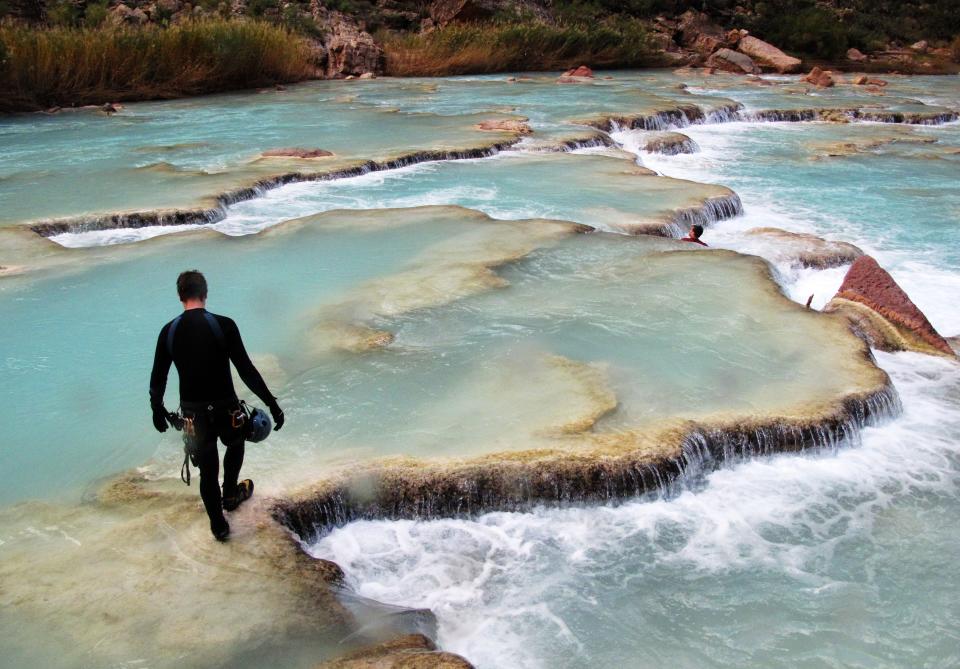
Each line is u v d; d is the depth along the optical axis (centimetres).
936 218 1403
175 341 468
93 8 3284
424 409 698
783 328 860
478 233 1166
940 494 643
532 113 2280
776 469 671
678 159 1877
